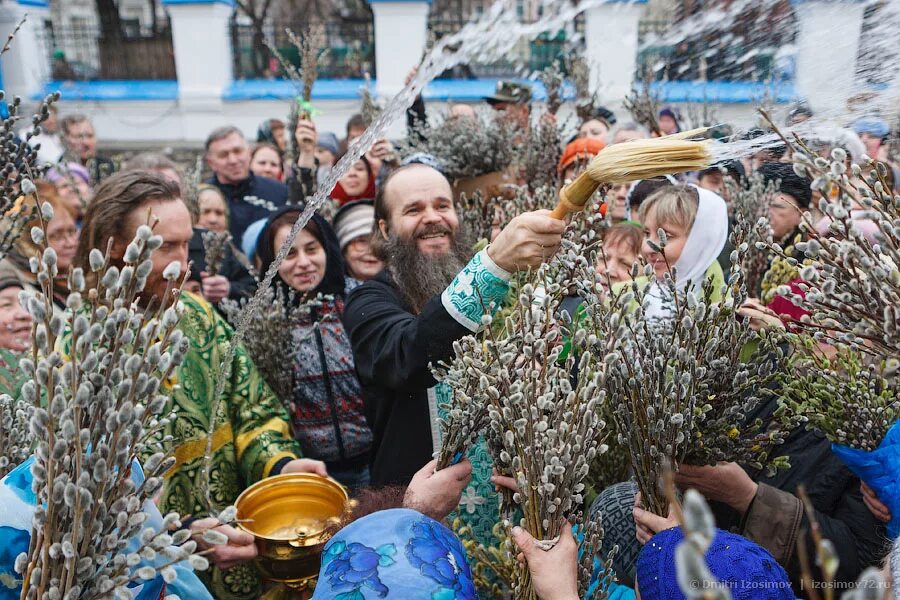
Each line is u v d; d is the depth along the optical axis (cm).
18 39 1138
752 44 194
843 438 152
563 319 141
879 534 165
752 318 178
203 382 213
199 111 1209
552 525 132
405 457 205
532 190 319
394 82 1115
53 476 104
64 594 105
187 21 1186
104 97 1204
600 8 509
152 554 105
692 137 141
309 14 1541
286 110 1206
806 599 164
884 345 130
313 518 199
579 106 489
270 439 222
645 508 157
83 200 390
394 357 188
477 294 165
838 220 127
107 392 106
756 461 161
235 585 213
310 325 280
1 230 169
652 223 211
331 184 155
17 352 224
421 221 222
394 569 124
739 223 155
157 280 202
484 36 176
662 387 148
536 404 132
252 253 349
